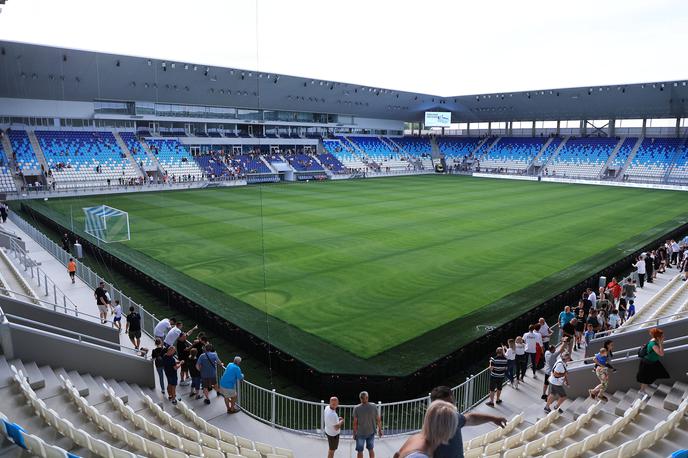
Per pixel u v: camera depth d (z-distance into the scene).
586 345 13.90
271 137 68.62
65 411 8.82
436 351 14.02
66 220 32.66
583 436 8.73
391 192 50.81
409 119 81.94
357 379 12.43
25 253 20.72
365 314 16.91
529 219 35.03
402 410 11.59
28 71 43.78
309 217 35.16
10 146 47.84
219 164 59.91
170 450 7.10
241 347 15.45
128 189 49.69
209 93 55.34
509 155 77.12
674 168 61.97
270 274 21.33
